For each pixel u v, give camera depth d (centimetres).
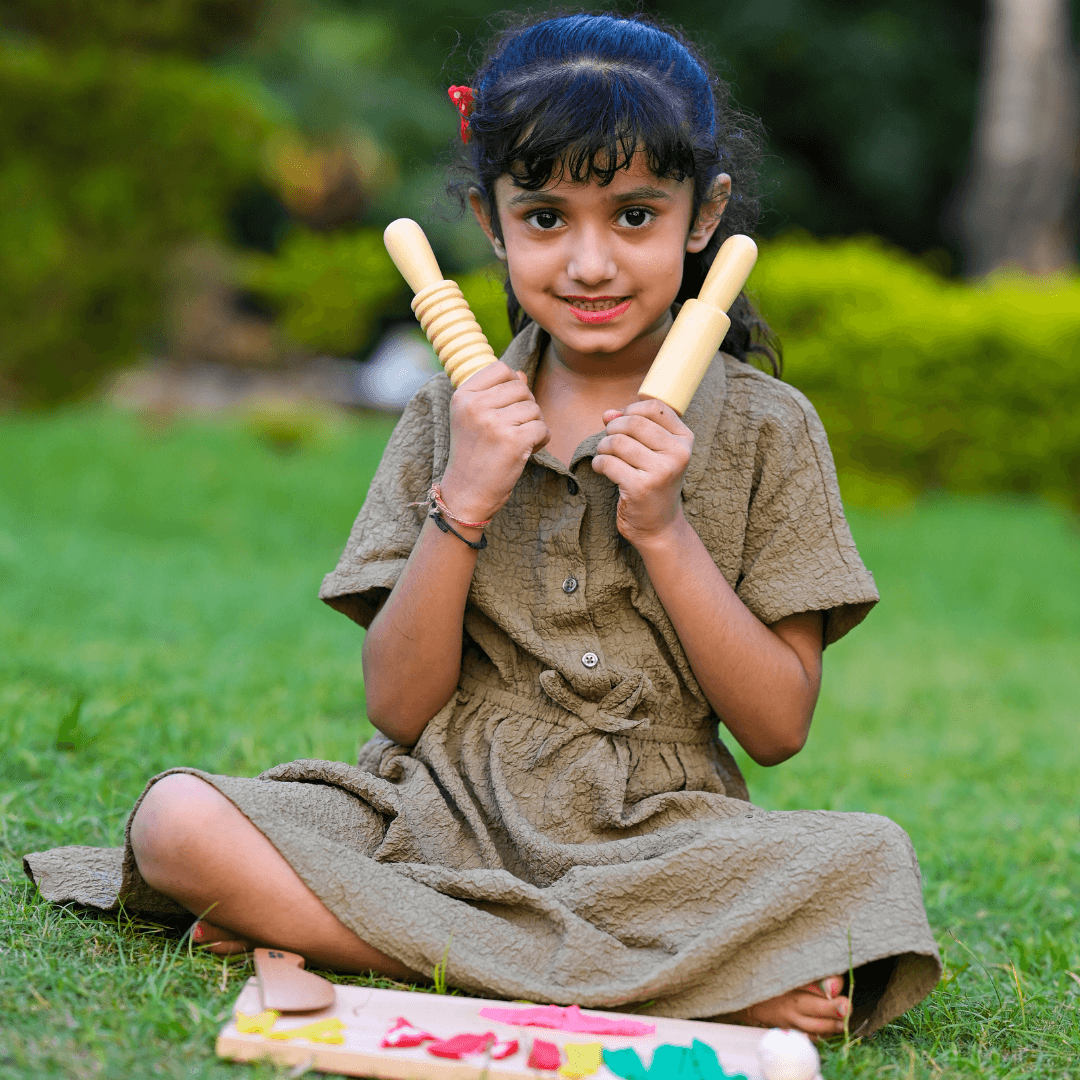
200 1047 173
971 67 1905
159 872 192
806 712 221
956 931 262
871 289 1038
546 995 187
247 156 1086
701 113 222
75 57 1057
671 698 220
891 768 414
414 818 212
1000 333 1029
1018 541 920
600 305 213
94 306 1082
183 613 552
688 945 187
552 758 215
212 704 380
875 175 1842
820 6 1864
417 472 236
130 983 188
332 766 215
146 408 1202
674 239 213
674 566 207
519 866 211
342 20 1786
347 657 491
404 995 186
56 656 423
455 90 236
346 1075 170
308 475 1005
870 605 222
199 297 1266
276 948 194
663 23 250
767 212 269
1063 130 1444
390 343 1547
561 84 205
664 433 204
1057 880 300
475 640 225
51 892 216
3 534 699
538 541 221
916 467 1058
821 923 190
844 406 1034
